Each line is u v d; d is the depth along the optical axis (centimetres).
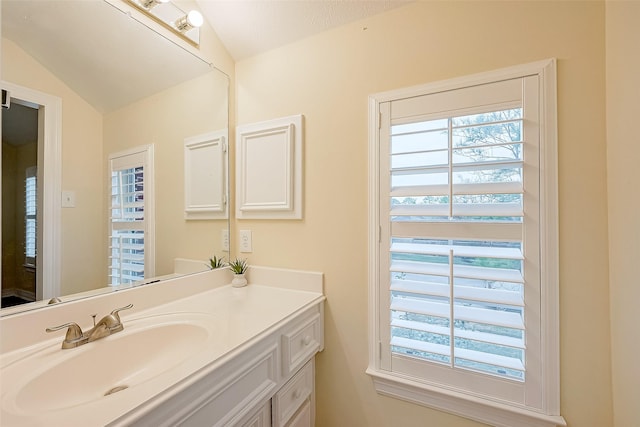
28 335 78
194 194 132
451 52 107
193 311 106
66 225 91
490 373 100
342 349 125
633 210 77
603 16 88
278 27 133
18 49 81
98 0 99
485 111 100
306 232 133
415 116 111
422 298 112
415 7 113
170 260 122
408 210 111
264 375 88
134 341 88
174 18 123
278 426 95
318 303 121
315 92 131
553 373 92
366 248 120
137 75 111
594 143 88
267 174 141
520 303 95
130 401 55
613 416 86
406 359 112
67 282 91
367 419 120
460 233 103
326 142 128
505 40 99
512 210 96
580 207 90
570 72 91
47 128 87
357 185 122
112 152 104
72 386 73
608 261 87
